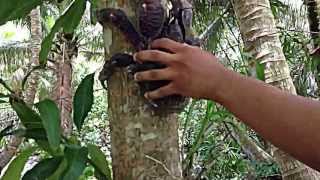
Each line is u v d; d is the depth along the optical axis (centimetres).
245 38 157
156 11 75
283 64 152
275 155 149
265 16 155
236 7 160
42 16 440
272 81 151
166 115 80
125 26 77
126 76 79
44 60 106
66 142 88
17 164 94
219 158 273
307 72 247
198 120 230
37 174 82
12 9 90
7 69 522
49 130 77
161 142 79
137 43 76
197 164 220
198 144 130
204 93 71
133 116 79
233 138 235
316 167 70
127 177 80
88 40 525
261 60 152
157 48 74
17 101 91
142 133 79
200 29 349
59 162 83
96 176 94
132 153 80
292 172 144
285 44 244
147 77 74
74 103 86
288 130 69
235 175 283
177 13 77
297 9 374
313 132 68
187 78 71
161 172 79
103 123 504
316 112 69
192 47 73
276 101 70
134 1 79
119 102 80
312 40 224
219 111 122
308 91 280
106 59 82
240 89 70
